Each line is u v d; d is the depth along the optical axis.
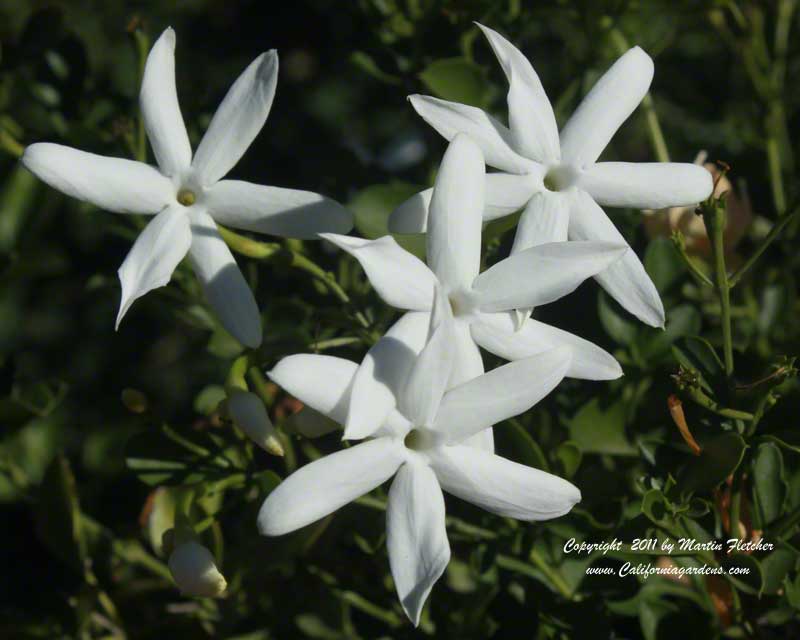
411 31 0.32
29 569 0.32
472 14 0.31
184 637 0.31
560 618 0.29
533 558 0.29
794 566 0.28
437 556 0.26
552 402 0.31
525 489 0.26
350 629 0.31
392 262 0.26
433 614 0.31
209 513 0.28
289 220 0.27
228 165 0.28
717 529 0.29
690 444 0.28
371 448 0.26
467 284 0.27
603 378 0.27
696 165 0.28
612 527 0.29
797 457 0.29
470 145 0.27
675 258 0.30
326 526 0.30
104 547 0.31
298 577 0.31
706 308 0.32
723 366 0.29
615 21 0.31
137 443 0.29
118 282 0.32
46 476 0.30
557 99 0.32
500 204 0.27
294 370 0.26
